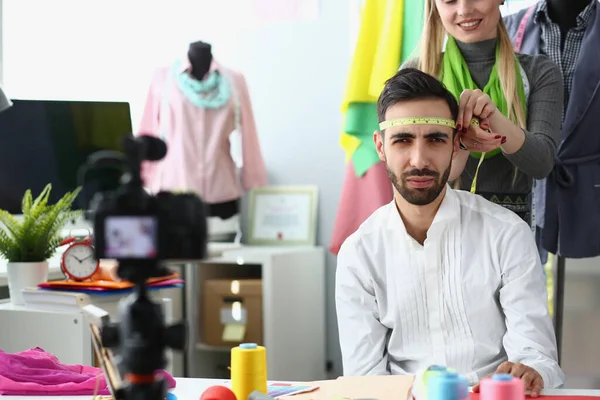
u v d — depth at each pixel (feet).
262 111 13.29
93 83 12.62
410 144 5.42
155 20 13.16
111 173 10.20
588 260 10.37
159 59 13.21
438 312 5.59
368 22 9.93
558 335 10.44
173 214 2.84
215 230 12.75
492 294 5.56
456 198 5.74
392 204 5.84
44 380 4.97
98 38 12.67
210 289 12.09
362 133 10.22
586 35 9.04
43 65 12.12
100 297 7.64
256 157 12.58
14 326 7.75
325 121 12.87
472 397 4.32
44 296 7.60
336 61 12.73
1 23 11.05
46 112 10.00
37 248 8.20
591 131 9.04
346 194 11.06
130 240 2.84
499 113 6.38
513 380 3.70
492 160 7.14
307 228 12.85
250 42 13.26
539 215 9.22
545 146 6.82
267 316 11.59
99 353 3.80
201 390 4.80
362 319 5.71
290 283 11.97
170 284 8.02
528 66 7.29
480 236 5.64
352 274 5.77
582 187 9.05
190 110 12.03
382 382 4.58
